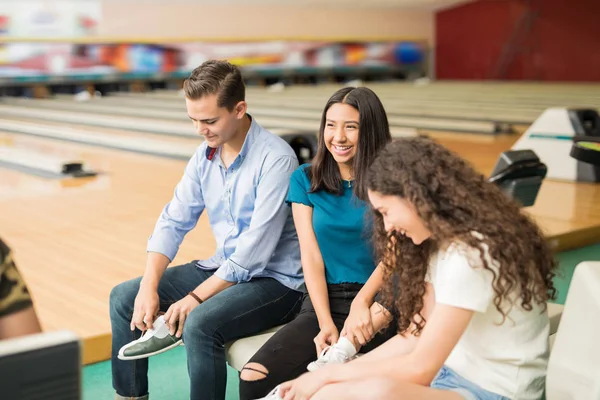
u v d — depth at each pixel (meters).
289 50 14.65
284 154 1.77
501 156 2.86
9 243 3.33
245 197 1.79
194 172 1.87
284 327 1.64
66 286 2.71
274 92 12.72
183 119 8.62
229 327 1.66
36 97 12.85
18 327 1.02
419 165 1.22
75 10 12.50
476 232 1.22
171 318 1.69
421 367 1.23
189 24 13.58
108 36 12.86
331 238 1.68
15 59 12.16
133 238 3.42
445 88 12.86
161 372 2.12
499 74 15.12
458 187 1.22
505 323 1.28
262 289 1.74
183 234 1.90
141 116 9.18
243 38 14.09
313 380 1.30
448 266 1.23
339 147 1.65
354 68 15.44
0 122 9.05
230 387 2.01
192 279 1.86
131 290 1.80
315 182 1.69
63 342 0.84
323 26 14.98
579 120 4.63
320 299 1.64
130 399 1.84
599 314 1.25
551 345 1.53
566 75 14.19
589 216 3.68
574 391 1.28
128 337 1.80
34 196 4.43
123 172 5.26
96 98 12.42
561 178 4.70
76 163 5.19
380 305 1.57
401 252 1.37
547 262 1.30
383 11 15.56
